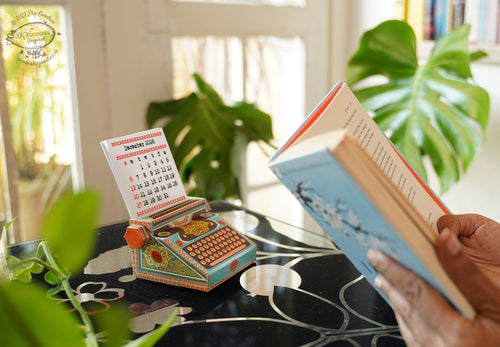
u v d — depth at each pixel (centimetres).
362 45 139
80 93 124
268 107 169
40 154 125
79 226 18
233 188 138
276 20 160
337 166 35
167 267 69
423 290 41
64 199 17
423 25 157
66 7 118
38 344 20
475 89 127
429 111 134
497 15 141
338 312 61
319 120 49
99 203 18
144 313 61
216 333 56
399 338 55
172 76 141
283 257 78
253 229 91
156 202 75
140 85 134
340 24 182
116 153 71
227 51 152
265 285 68
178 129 132
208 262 68
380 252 43
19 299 19
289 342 54
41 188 127
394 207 38
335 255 79
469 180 162
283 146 45
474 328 39
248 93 162
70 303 63
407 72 140
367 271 51
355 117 54
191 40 144
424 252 39
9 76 116
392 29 136
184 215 76
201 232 74
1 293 19
